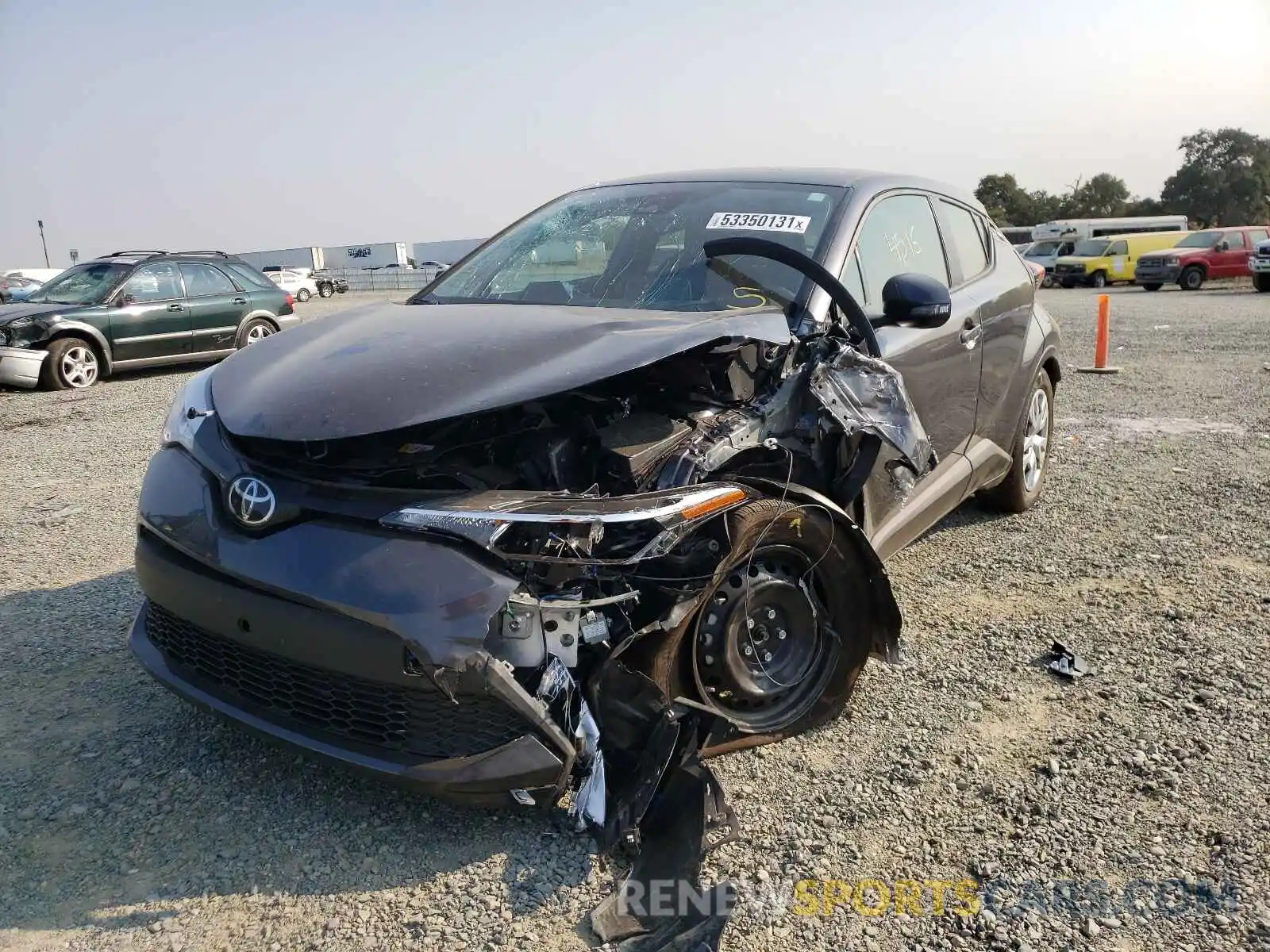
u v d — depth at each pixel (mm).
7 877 2436
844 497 3164
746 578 2770
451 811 2689
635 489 2639
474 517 2342
